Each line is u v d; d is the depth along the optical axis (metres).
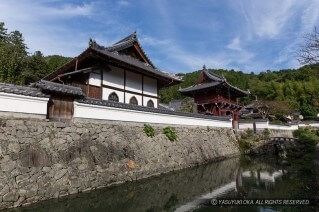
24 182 8.73
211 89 33.56
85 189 10.53
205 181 14.12
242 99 69.81
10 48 33.72
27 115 9.82
